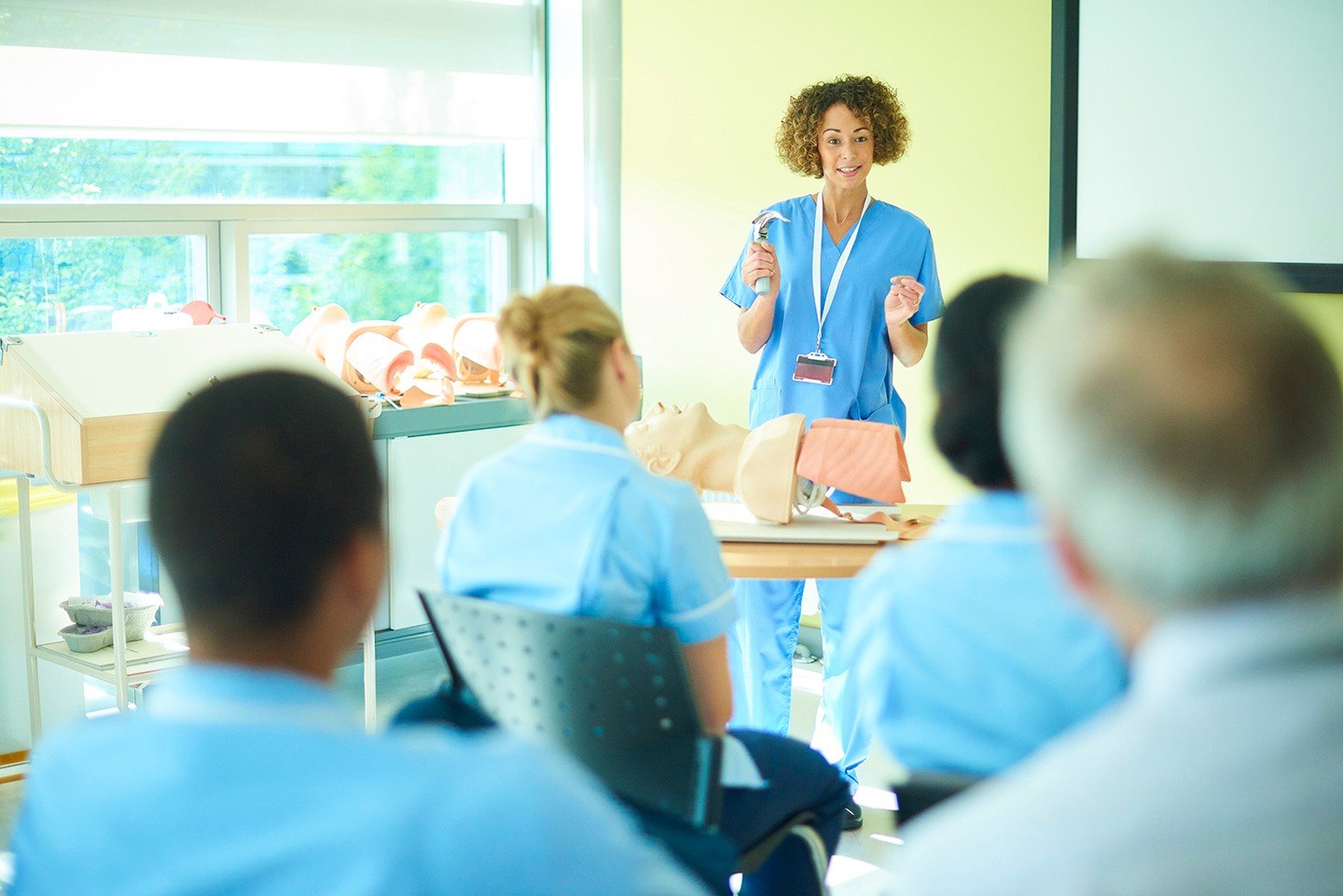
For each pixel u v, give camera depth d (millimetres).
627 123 4332
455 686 1742
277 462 795
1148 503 554
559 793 663
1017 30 3576
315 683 771
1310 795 516
